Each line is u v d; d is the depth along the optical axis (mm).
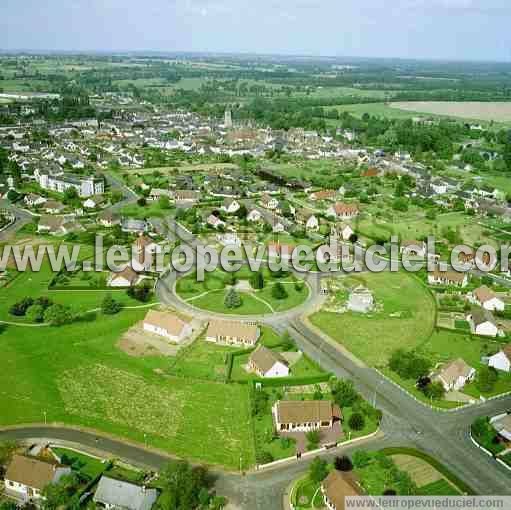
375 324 188000
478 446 130000
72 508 105125
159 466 120062
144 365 158875
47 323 179625
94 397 143750
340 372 159250
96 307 192250
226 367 158125
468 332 182500
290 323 187000
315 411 134250
